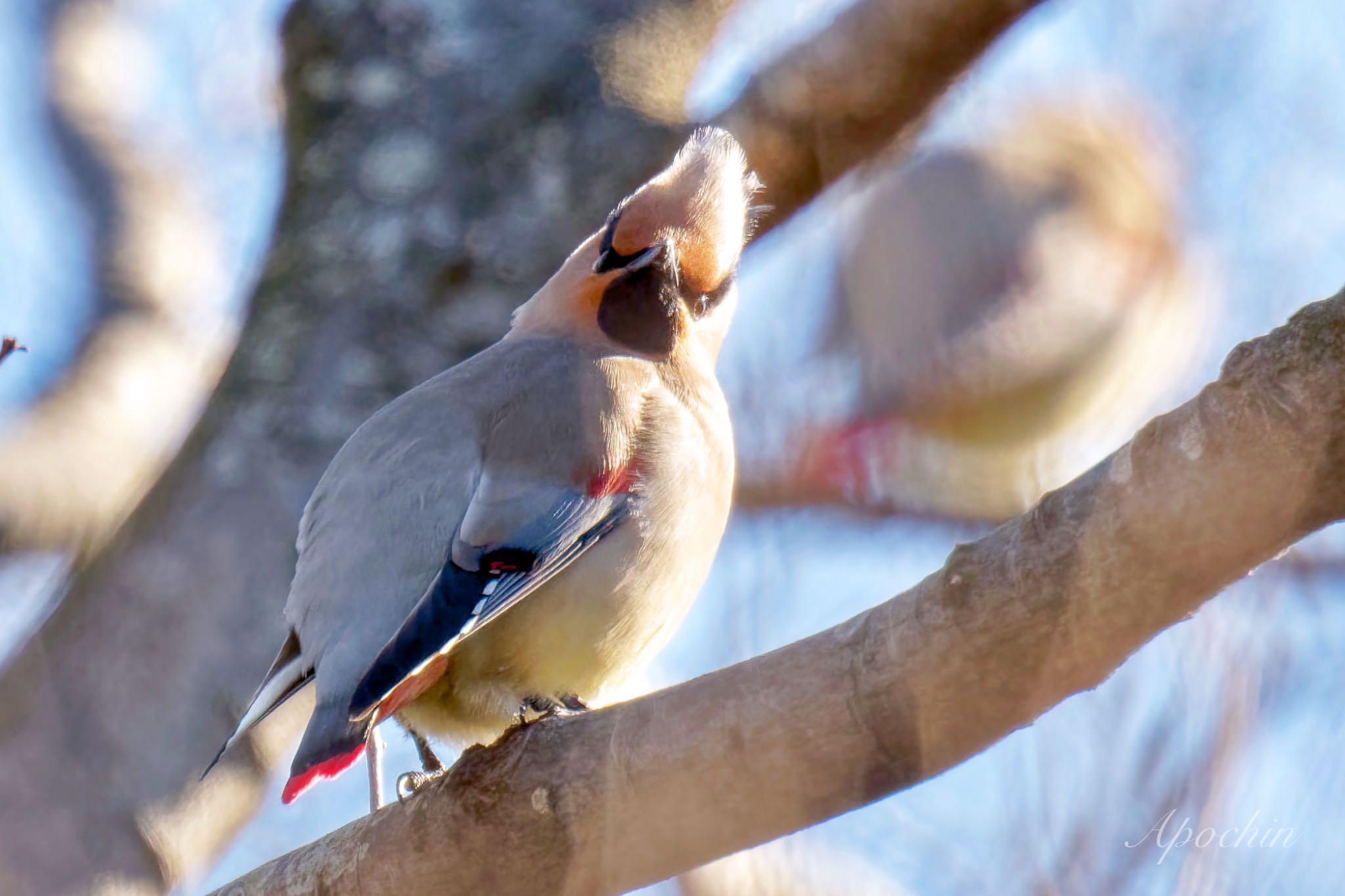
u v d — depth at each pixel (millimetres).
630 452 9508
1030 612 6391
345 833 7754
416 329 10414
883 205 12820
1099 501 6250
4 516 12117
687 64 11359
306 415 10039
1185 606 6234
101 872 8609
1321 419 5871
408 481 9008
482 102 10945
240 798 9086
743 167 10992
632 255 10453
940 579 6574
